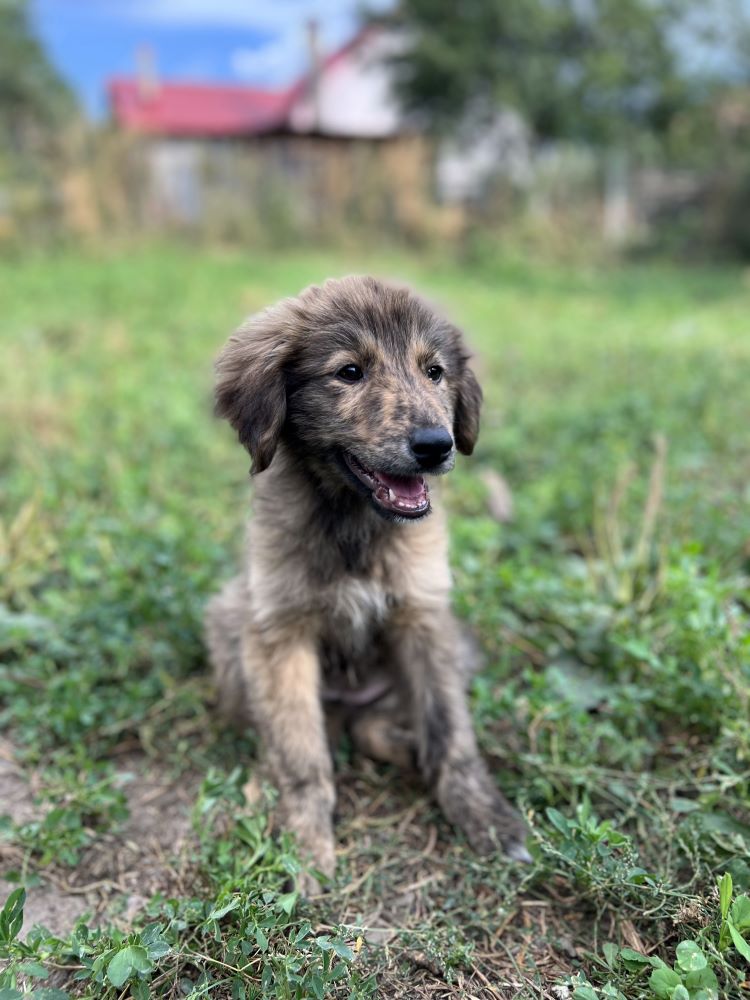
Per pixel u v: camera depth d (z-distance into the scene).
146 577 0.62
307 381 0.46
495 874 0.40
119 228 3.20
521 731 0.48
